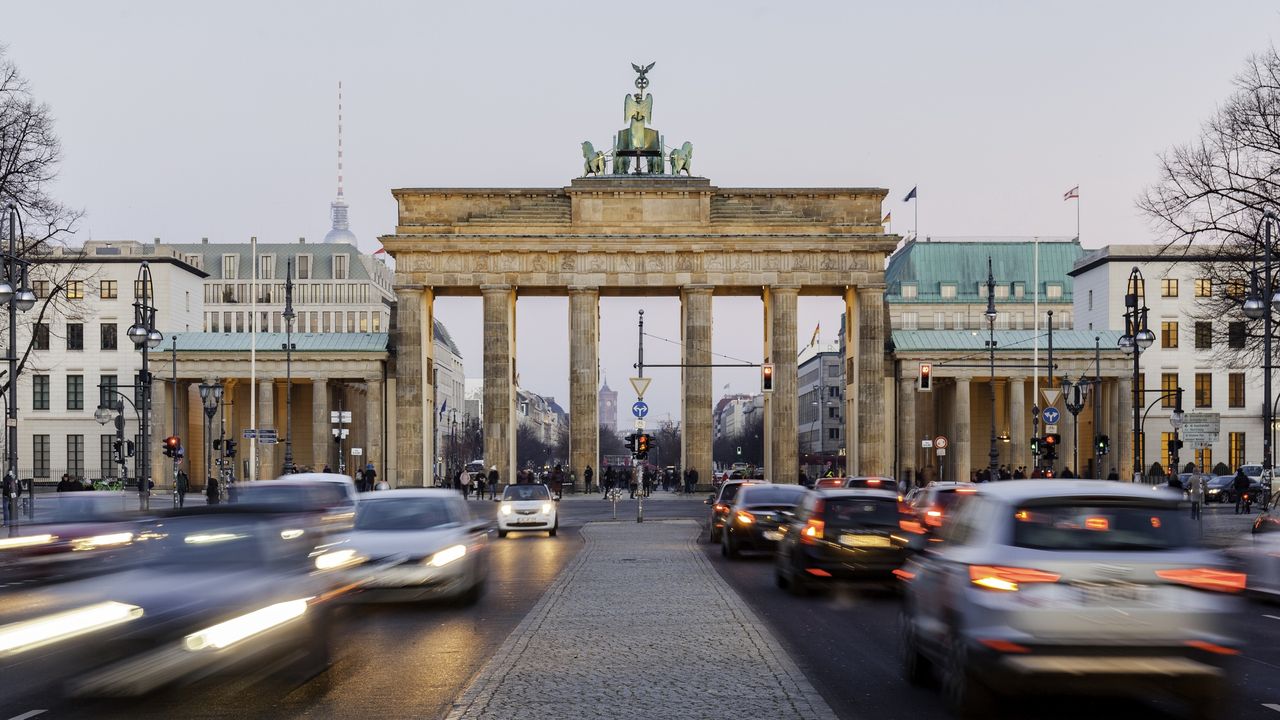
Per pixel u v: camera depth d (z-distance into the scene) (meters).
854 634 22.50
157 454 108.75
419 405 107.62
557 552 44.19
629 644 20.28
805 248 107.94
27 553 29.66
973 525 15.42
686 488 105.81
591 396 108.25
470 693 15.81
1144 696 16.41
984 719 14.79
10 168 61.09
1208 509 81.31
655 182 109.06
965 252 182.38
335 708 15.56
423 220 108.88
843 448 190.88
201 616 15.14
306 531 17.75
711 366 84.81
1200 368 127.31
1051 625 13.87
